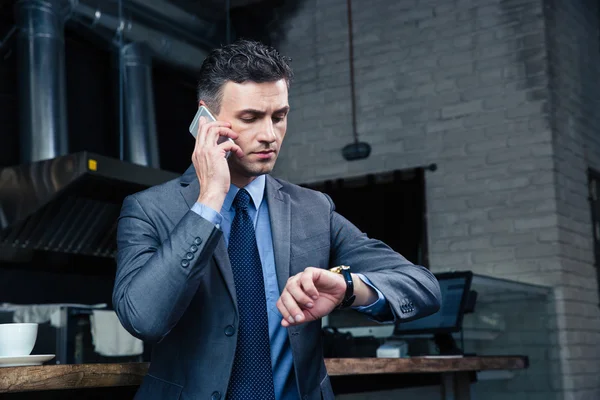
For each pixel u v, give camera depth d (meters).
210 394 1.01
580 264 4.70
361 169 5.21
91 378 1.25
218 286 1.06
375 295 1.08
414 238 4.89
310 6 5.59
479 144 4.82
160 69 4.75
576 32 5.19
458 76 4.96
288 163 5.49
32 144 3.72
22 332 1.37
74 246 4.04
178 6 4.56
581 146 5.01
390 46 5.24
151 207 1.10
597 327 4.77
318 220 1.19
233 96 1.06
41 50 3.81
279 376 1.07
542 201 4.56
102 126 4.67
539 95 4.67
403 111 5.12
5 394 1.26
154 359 1.07
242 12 5.84
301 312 0.98
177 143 5.30
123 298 0.97
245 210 1.12
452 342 2.88
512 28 4.82
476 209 4.76
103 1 4.08
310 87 5.50
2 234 3.64
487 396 4.08
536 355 4.24
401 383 2.44
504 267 4.61
